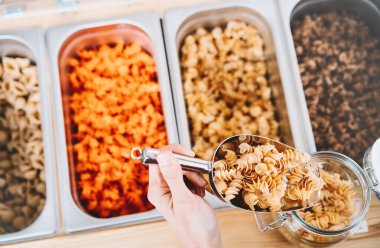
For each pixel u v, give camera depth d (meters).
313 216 0.79
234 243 0.90
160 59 1.00
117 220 0.90
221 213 0.92
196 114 1.05
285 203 0.72
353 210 0.78
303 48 1.12
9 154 1.07
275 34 1.03
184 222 0.76
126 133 1.05
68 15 1.05
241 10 1.06
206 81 1.09
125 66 1.08
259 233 0.91
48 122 0.96
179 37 1.07
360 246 0.90
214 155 0.72
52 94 0.98
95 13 1.05
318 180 0.72
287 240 0.90
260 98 1.08
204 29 1.11
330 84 1.10
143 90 1.06
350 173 0.81
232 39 1.10
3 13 1.04
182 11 1.03
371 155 0.83
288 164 0.72
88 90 1.08
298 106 0.98
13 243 0.90
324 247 0.83
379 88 1.11
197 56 1.09
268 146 0.73
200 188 0.86
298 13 1.12
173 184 0.70
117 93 1.08
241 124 1.05
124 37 1.10
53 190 0.92
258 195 0.70
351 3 1.13
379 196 0.83
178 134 0.97
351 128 1.07
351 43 1.14
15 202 1.03
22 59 1.05
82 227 0.90
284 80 0.99
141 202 1.01
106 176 1.02
